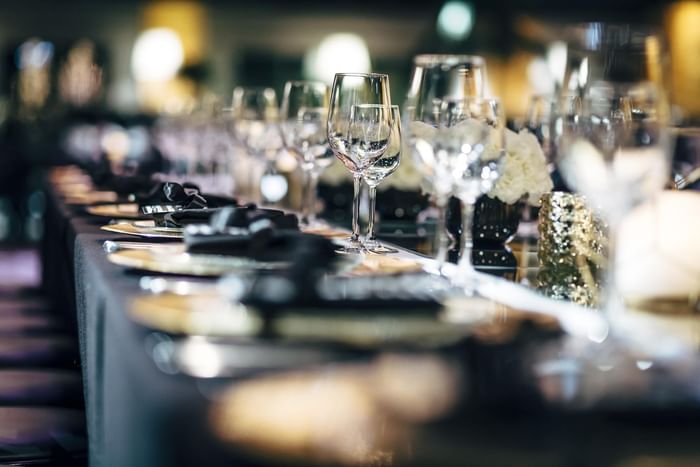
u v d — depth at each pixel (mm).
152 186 3178
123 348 1122
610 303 1278
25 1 15625
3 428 2125
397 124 2203
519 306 1352
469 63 2320
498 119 1739
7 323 3203
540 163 2404
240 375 958
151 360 991
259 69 17375
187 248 1539
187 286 1365
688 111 13812
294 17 17266
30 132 10891
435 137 1734
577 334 1201
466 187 1740
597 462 887
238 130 3773
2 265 8828
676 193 1532
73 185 3971
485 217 2410
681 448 886
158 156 5191
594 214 1812
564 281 1761
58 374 2547
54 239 3506
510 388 968
